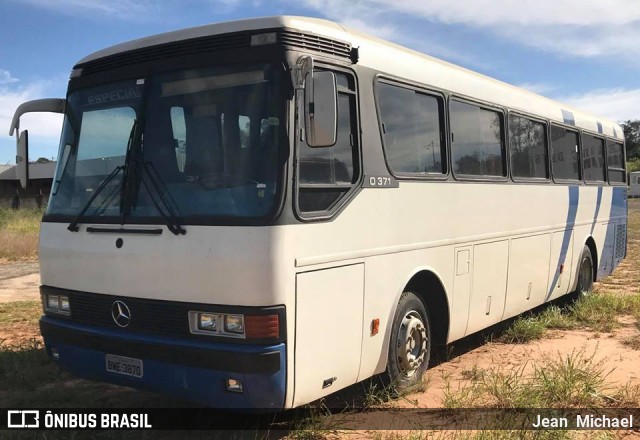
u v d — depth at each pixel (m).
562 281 9.11
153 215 4.37
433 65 6.14
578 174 9.86
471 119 6.70
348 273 4.68
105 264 4.57
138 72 4.69
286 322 4.04
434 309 6.20
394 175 5.28
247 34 4.31
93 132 4.91
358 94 4.94
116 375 4.55
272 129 4.14
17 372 6.28
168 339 4.25
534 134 8.29
